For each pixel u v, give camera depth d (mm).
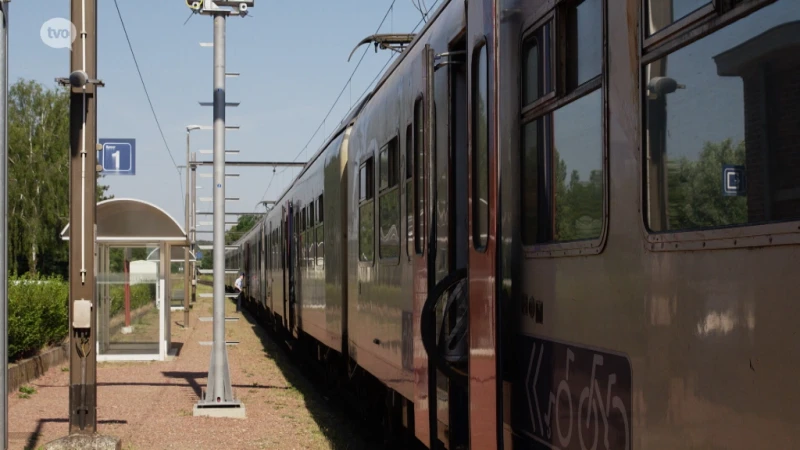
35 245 51750
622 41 3533
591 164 3859
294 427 10914
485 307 4664
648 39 3312
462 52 6051
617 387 3521
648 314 3273
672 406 3076
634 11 3432
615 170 3584
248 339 25719
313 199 16062
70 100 8484
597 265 3736
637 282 3369
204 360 18406
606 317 3637
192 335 26250
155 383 14539
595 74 3834
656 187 3252
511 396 4777
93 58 8531
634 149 3418
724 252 2785
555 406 4164
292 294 20234
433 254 6516
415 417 6984
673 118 3135
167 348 18891
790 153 2533
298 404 13008
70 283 8500
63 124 54031
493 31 4598
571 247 4004
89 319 8461
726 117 2820
